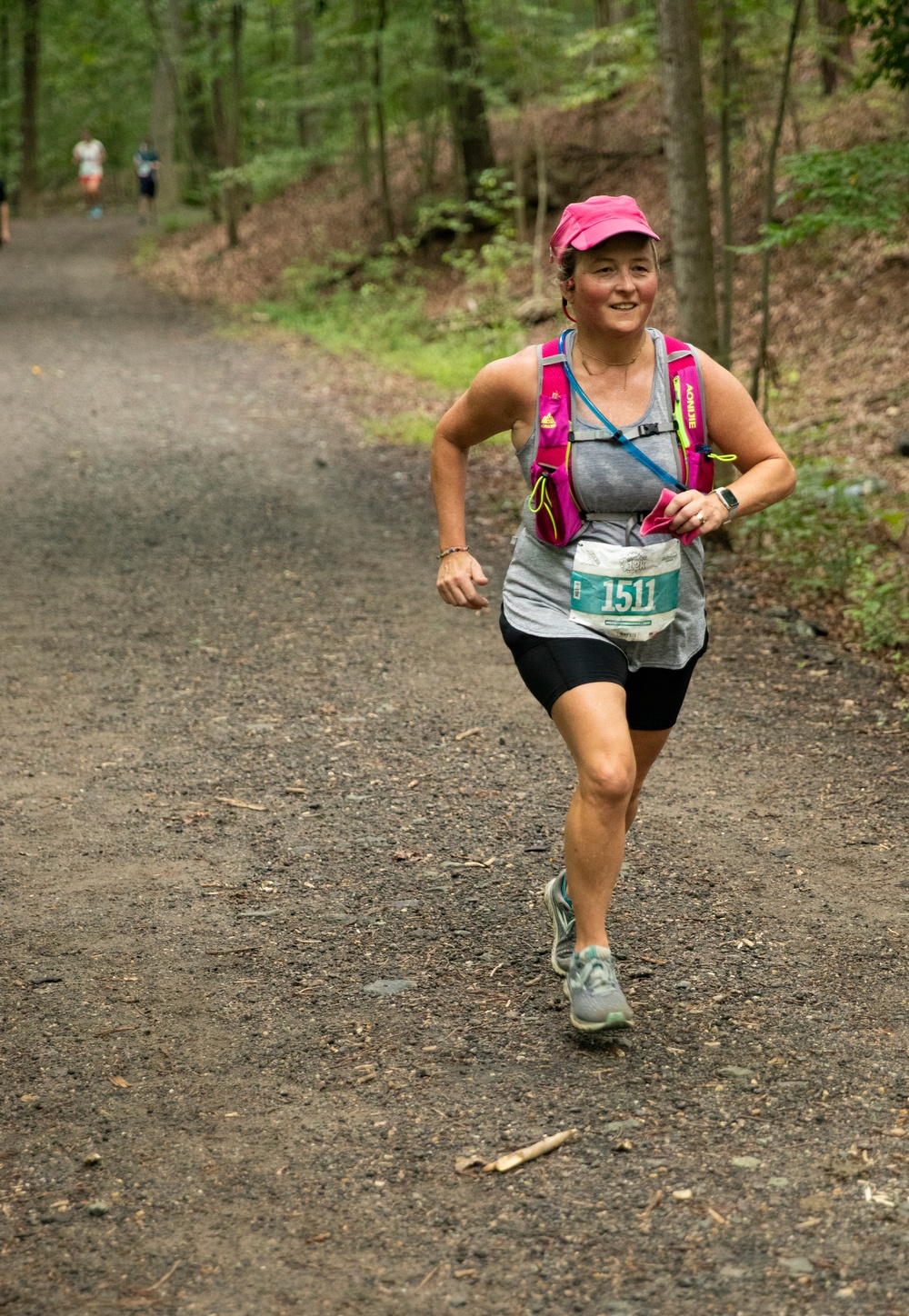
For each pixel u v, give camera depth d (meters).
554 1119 3.34
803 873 4.98
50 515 11.94
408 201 29.88
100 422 16.33
